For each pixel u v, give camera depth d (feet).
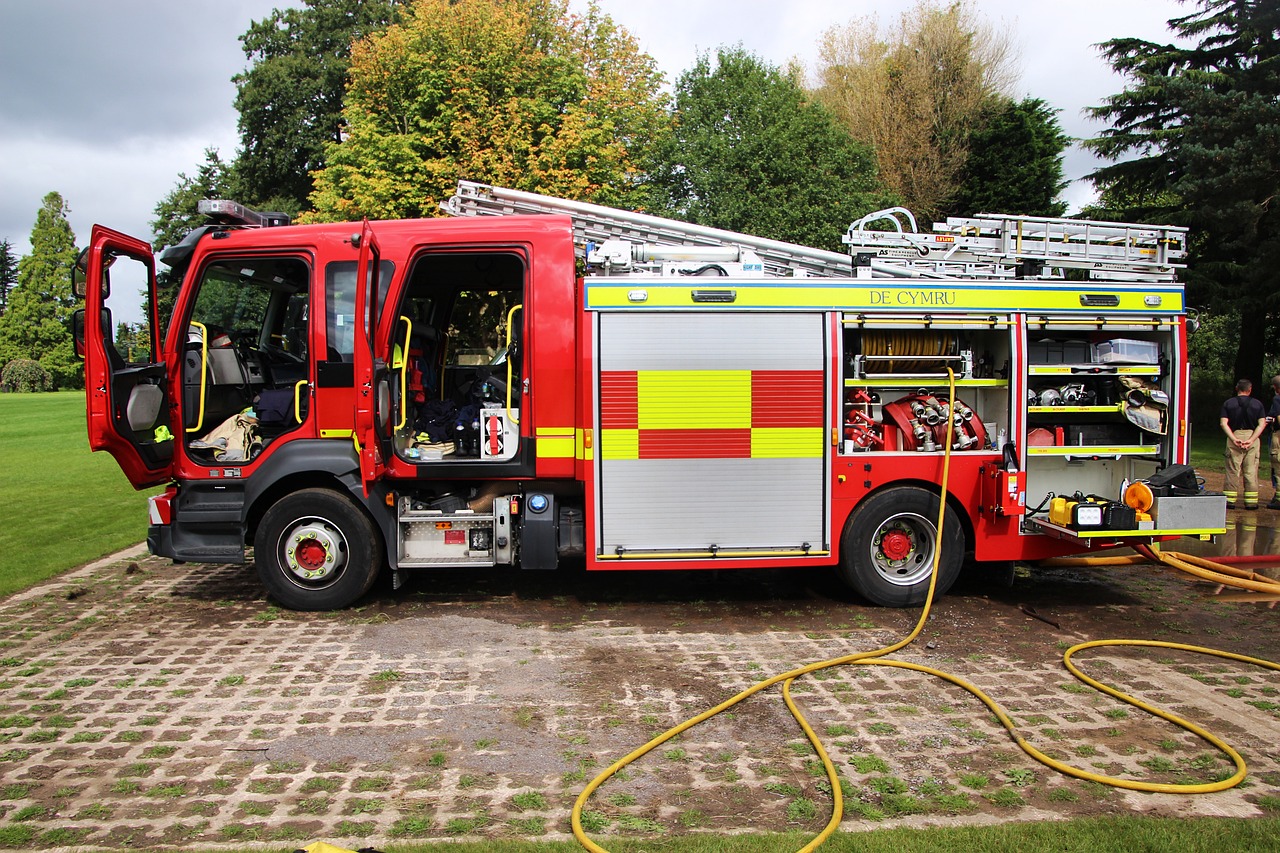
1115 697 14.03
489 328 22.95
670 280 18.22
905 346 19.21
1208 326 84.48
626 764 11.60
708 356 18.33
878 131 111.04
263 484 18.15
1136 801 10.64
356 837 9.72
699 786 11.03
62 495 37.40
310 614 18.81
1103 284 19.24
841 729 12.80
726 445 18.42
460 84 59.31
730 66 81.35
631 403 18.22
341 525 18.61
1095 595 20.66
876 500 18.93
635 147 77.97
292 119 105.09
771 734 12.62
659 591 20.93
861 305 18.62
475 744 12.26
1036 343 19.57
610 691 14.33
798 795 10.78
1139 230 21.09
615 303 18.15
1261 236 59.72
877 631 17.66
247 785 11.00
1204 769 11.52
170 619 18.44
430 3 63.16
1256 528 29.53
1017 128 100.83
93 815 10.23
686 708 13.61
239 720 13.07
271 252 18.47
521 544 18.89
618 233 21.61
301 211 105.19
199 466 18.54
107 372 17.02
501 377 21.91
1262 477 44.14
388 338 18.24
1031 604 19.83
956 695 14.17
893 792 10.85
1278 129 53.36
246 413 19.30
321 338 18.35
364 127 60.29
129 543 26.53
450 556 18.92
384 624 18.06
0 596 20.29
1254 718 13.23
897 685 14.62
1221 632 17.69
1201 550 25.84
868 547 19.01
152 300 18.93
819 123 79.56
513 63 61.21
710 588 21.21
